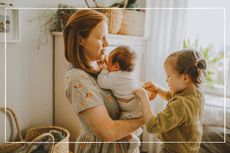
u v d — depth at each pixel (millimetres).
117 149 882
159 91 948
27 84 1518
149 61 1182
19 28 1446
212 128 1271
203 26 1341
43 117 1556
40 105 1554
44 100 1553
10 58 1449
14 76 1474
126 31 1211
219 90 1284
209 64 1288
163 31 1313
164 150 940
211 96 1285
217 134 1254
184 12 1356
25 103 1528
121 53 867
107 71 858
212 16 1342
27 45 1499
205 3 1344
